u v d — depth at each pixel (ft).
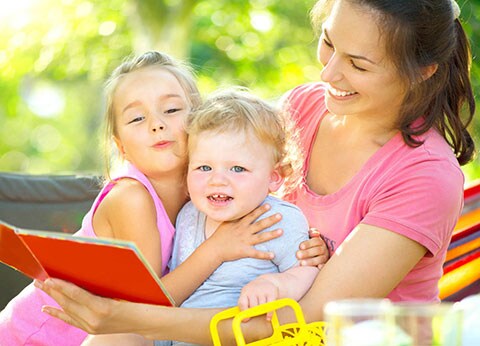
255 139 9.77
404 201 9.37
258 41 45.29
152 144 10.12
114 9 42.42
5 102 48.06
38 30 42.16
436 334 5.92
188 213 10.27
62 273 8.23
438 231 9.42
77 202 13.16
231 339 8.93
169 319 8.75
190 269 9.69
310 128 10.80
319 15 10.56
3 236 8.07
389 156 9.77
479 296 7.19
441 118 10.02
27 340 10.37
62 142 64.54
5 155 64.08
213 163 9.71
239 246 9.66
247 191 9.70
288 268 9.68
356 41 9.27
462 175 9.73
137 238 10.03
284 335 9.00
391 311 5.96
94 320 8.49
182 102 10.29
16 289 12.73
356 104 9.61
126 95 10.22
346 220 9.87
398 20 9.20
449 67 10.00
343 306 6.01
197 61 44.55
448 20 9.56
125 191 10.09
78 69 43.73
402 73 9.34
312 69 45.27
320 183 10.42
